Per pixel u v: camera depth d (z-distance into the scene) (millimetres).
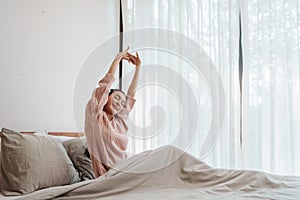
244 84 2846
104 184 1637
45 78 2867
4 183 1813
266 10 2811
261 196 1536
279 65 2746
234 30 2922
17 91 2711
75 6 3125
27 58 2785
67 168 1981
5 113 2641
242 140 2824
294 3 2717
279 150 2697
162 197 1591
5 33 2691
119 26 3469
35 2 2867
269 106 2760
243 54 2873
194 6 3152
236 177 1856
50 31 2938
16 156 1842
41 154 1917
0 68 2646
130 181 1756
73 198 1516
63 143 2242
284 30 2725
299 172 2627
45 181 1861
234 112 2875
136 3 3396
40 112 2811
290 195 1526
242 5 2898
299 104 2654
